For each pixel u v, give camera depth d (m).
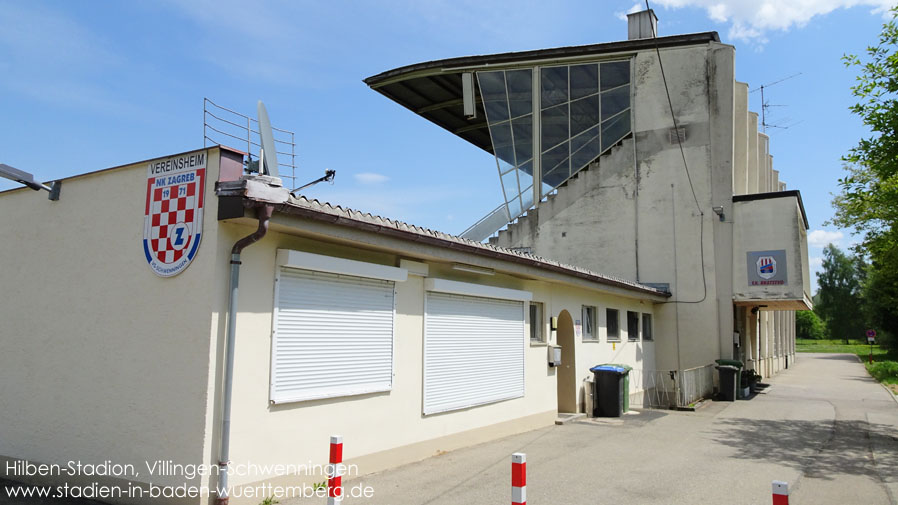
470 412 10.17
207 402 5.93
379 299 8.21
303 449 6.91
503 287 11.30
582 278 13.30
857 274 85.94
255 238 6.07
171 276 6.40
